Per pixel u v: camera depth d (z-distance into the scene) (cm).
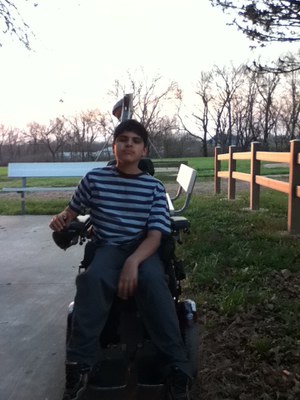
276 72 1052
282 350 352
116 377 291
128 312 283
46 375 334
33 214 1024
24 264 614
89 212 313
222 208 965
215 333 388
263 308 428
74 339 266
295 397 297
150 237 285
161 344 271
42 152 4819
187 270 538
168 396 293
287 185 715
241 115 5797
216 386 315
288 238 670
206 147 5669
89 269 273
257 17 912
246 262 553
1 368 345
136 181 296
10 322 426
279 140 5675
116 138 297
